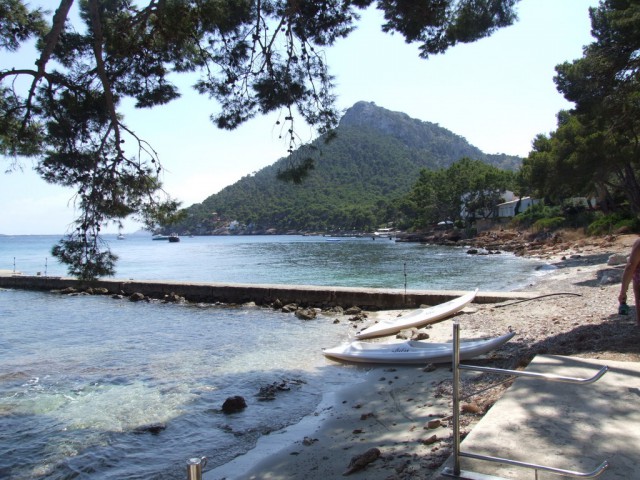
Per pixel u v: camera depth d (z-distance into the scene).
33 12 9.11
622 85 16.88
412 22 9.71
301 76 9.93
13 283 27.67
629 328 8.19
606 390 4.40
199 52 9.53
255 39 9.12
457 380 3.38
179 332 15.03
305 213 196.50
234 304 21.53
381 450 5.54
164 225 9.51
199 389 9.09
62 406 8.30
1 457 6.40
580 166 29.77
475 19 9.80
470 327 12.70
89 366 10.96
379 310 19.05
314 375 9.85
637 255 6.13
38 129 9.37
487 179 84.44
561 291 16.80
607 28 17.91
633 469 3.06
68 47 9.04
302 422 7.25
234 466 5.91
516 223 66.88
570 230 47.69
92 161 9.10
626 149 27.47
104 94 8.86
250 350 12.31
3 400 8.63
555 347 7.82
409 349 10.24
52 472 6.01
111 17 8.97
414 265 38.44
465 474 3.25
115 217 9.22
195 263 49.03
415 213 116.56
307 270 37.31
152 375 10.12
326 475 5.15
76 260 9.10
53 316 18.47
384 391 8.30
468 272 31.44
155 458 6.30
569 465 3.13
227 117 9.98
